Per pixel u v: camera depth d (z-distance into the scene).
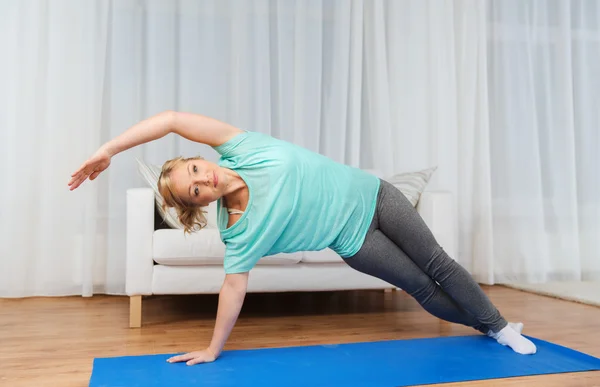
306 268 2.94
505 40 4.25
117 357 2.21
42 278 3.54
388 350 2.33
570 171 4.30
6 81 3.49
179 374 2.00
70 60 3.56
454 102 4.12
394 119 4.05
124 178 3.60
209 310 3.20
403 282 2.38
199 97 3.72
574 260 4.29
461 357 2.23
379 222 2.35
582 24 4.42
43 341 2.50
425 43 4.09
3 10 3.48
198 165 2.10
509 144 4.24
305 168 2.19
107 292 3.58
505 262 4.22
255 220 2.10
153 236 2.80
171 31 3.69
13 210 3.48
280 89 3.81
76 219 3.57
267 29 3.77
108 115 3.64
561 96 4.34
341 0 3.90
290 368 2.07
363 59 4.03
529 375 2.04
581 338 2.62
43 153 3.54
